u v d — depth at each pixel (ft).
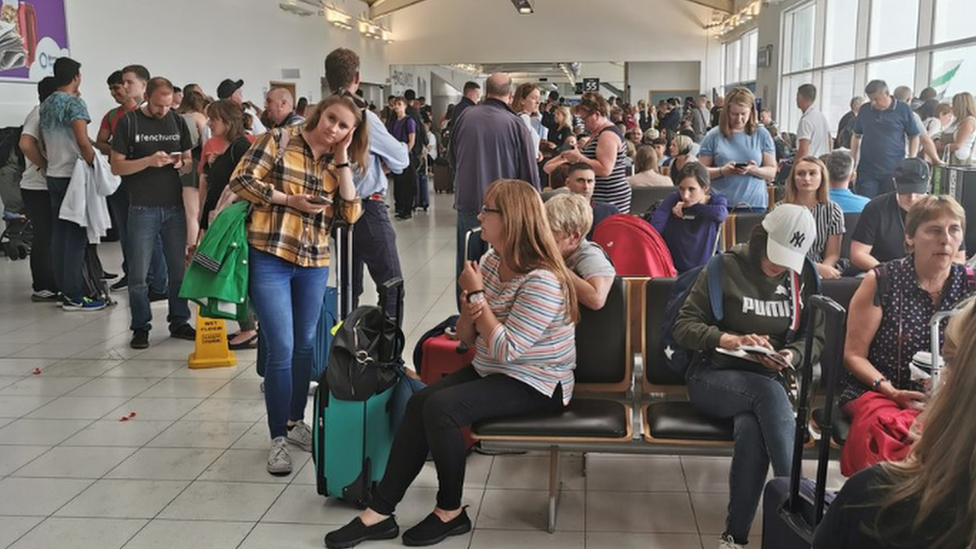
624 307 9.68
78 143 18.20
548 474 10.40
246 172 10.10
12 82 24.61
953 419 3.66
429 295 20.35
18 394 13.51
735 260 8.82
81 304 19.02
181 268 16.53
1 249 25.82
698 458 10.82
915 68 31.58
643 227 11.89
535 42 69.26
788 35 49.21
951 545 3.63
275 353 10.50
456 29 69.82
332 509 9.59
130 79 18.38
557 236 9.61
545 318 8.59
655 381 9.78
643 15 68.03
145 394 13.47
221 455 11.08
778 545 6.10
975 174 11.32
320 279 10.86
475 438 8.75
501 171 15.60
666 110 54.70
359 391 9.28
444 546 8.69
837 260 13.00
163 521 9.33
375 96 67.82
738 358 8.65
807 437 7.86
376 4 66.49
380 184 13.78
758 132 16.38
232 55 39.81
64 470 10.66
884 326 8.39
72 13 27.43
